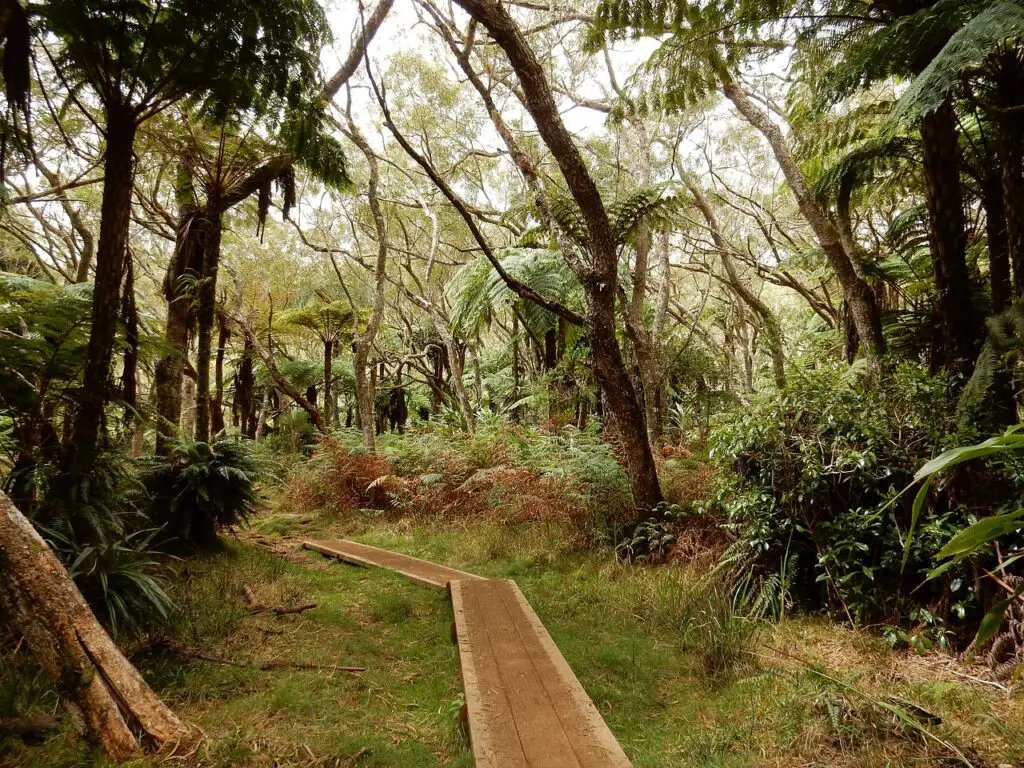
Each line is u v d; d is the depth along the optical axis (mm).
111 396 4379
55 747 2285
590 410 10070
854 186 5770
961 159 4367
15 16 3615
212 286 6363
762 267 11961
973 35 2742
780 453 4023
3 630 2965
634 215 7102
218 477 5625
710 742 2518
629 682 3244
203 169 6582
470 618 3885
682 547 5109
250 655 3469
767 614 3920
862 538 3709
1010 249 3639
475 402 18094
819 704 2600
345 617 4273
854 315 5660
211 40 4387
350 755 2475
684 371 10930
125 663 2289
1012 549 2898
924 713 2469
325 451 9805
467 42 5594
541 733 2445
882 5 4105
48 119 6715
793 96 5973
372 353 18516
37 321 4035
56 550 3465
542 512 6500
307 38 4965
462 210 5164
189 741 2303
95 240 10961
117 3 4035
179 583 4594
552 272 9398
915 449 3619
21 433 4137
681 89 5879
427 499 8109
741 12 4746
